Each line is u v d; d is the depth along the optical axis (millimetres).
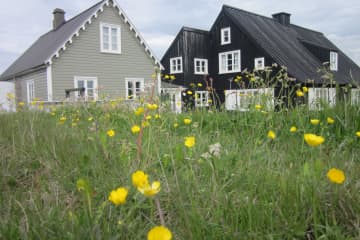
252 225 941
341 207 1007
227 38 19797
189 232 894
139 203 1036
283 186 1119
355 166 1410
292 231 918
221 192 1169
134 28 14891
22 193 1314
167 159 1532
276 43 18750
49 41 16891
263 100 3150
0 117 3998
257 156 1711
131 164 1572
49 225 948
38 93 13695
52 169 1615
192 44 20250
